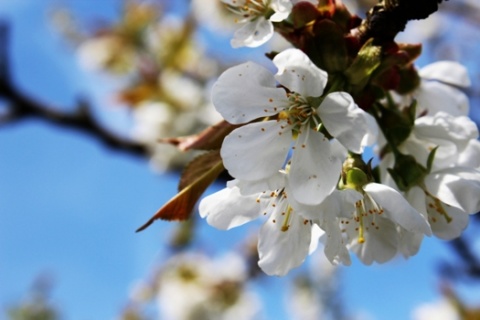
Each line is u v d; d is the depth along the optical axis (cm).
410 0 18
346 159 19
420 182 19
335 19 19
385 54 18
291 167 17
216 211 18
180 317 55
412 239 19
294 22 19
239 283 56
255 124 18
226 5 20
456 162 19
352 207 17
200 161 19
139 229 19
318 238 19
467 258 37
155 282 56
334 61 18
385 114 19
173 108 52
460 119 19
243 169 17
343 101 17
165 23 58
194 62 56
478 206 19
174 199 19
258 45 18
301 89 18
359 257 19
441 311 45
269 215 18
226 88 18
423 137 20
